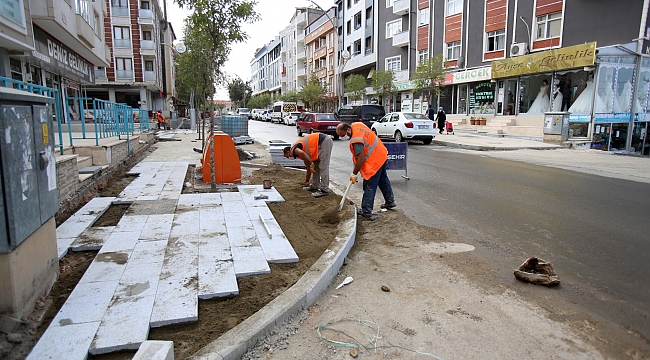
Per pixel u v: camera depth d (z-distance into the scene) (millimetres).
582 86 19844
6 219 2723
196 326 3102
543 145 17625
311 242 4941
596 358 2842
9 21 11195
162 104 48656
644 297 3730
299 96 50375
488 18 25609
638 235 5465
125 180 8734
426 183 9266
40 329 2949
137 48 39250
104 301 3318
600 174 10547
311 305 3611
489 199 7656
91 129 15234
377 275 4277
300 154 7418
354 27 43562
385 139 20984
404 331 3197
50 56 16547
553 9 21812
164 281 3717
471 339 3080
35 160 3145
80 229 5148
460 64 27891
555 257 4707
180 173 9422
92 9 20484
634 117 20125
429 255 4824
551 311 3484
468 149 17234
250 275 3967
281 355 2859
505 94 24594
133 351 2764
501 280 4117
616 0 19453
